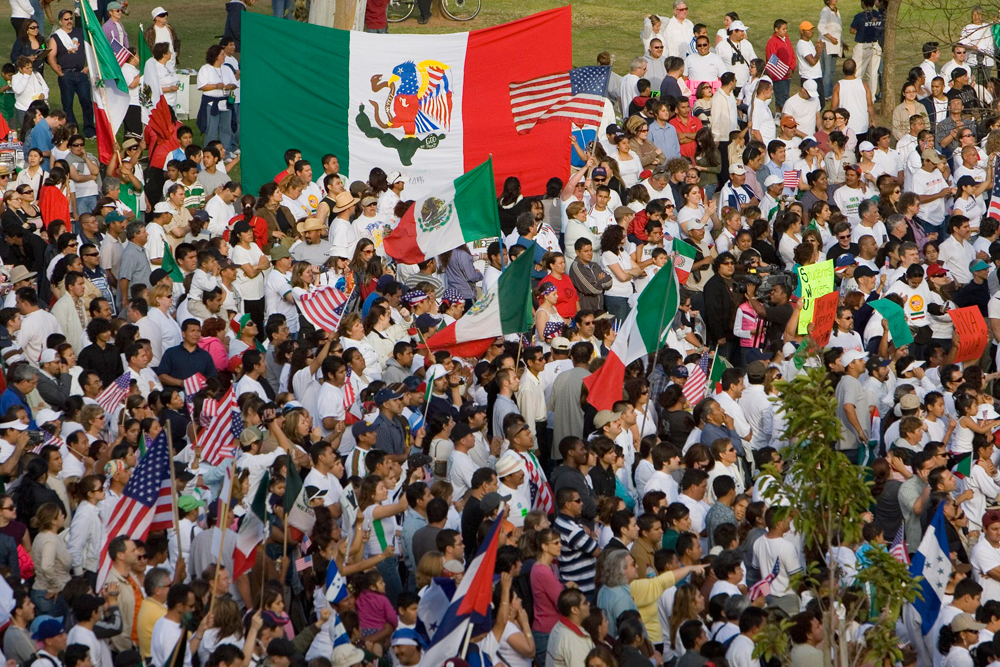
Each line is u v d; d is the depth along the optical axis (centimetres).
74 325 4050
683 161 5353
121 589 2777
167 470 2858
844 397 3878
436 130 5300
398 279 4538
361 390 3650
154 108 5247
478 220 4284
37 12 6644
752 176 5459
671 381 3938
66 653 2536
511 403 3684
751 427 3788
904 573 2359
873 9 6881
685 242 4822
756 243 4806
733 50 6581
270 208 4703
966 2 7506
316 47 5259
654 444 3441
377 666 2847
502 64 5266
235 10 6562
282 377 3844
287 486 2844
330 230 4612
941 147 5991
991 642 2822
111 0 6512
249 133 5322
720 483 3234
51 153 5134
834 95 6259
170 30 6281
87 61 5519
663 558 2950
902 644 2800
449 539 2869
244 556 2809
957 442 3834
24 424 3238
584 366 3775
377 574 2922
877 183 5562
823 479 2323
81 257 4297
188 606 2655
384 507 3059
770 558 2980
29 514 3084
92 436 3366
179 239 4597
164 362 3866
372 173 4859
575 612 2695
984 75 6512
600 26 8381
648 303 3638
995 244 4700
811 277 4341
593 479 3344
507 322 3797
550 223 4962
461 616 2455
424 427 3616
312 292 4106
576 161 5578
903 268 4659
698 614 2853
